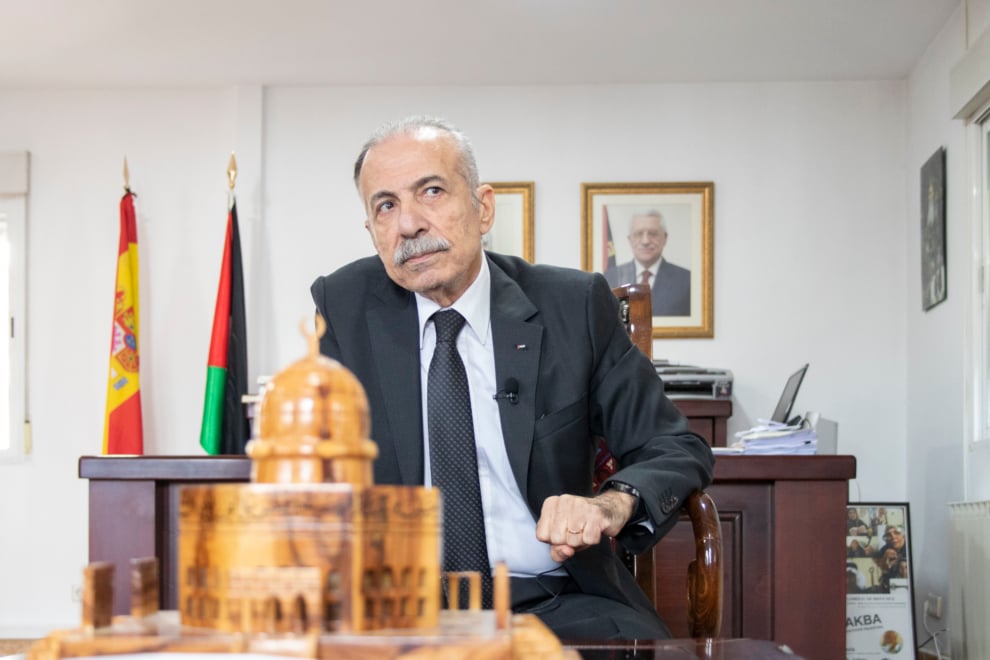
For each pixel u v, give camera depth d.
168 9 5.10
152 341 6.00
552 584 1.64
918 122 5.70
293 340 5.96
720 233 5.99
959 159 4.97
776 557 2.12
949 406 5.09
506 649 0.59
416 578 0.62
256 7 5.09
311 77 5.95
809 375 5.90
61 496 6.01
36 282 6.09
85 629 0.62
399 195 1.61
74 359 6.06
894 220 5.95
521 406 1.64
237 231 5.69
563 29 5.34
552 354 1.69
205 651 0.58
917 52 5.59
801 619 2.11
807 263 5.96
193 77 5.97
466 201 1.63
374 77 5.96
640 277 5.95
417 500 0.62
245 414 5.54
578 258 6.00
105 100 6.14
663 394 1.74
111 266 6.09
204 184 6.09
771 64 5.77
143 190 6.09
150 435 5.96
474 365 1.69
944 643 4.94
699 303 5.93
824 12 5.12
